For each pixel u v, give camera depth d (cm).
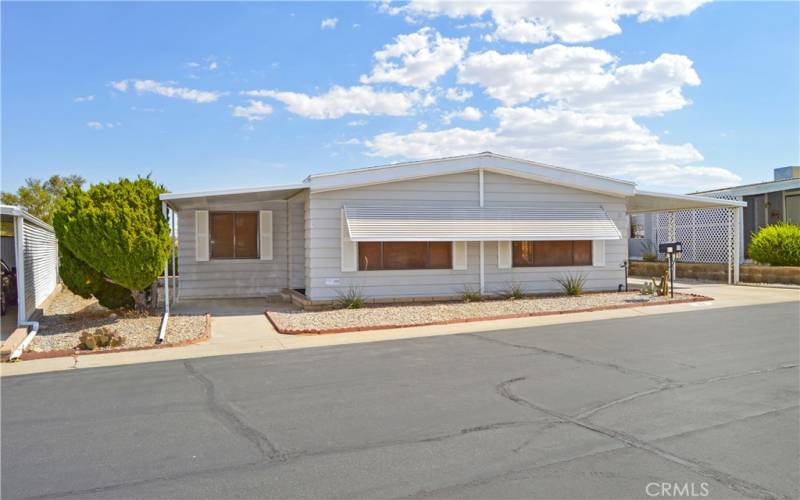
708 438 520
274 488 432
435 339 1035
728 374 748
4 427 574
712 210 2345
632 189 1673
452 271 1545
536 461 474
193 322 1199
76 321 1225
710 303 1482
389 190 1488
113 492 430
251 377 768
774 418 572
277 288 1733
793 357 845
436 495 416
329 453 497
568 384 707
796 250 1939
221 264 1691
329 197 1446
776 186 2172
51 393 698
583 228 1596
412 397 660
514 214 1560
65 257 1245
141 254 1179
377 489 427
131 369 827
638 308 1406
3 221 1320
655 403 625
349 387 709
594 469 457
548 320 1249
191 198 1325
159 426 573
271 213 1711
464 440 523
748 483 429
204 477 453
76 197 1184
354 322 1197
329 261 1446
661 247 1568
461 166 1516
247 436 542
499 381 726
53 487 439
